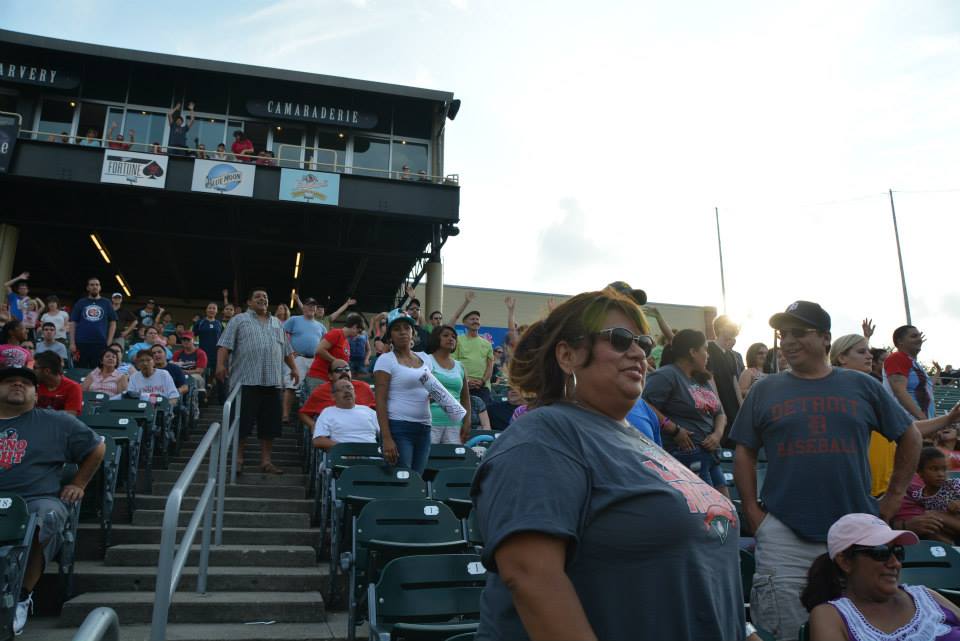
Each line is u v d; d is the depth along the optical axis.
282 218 20.23
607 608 1.35
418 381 5.89
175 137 19.42
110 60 19.39
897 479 3.48
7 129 17.27
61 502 4.79
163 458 8.16
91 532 5.78
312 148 20.70
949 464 6.11
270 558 5.61
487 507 1.40
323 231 20.92
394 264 23.22
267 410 7.71
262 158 18.98
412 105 21.53
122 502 6.57
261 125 20.59
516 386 1.83
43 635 4.29
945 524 4.87
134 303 26.55
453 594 3.88
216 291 26.84
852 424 3.41
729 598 1.47
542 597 1.25
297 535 6.11
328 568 5.61
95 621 1.58
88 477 5.04
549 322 1.76
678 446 4.98
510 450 1.42
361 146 21.06
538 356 1.75
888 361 6.39
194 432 10.06
